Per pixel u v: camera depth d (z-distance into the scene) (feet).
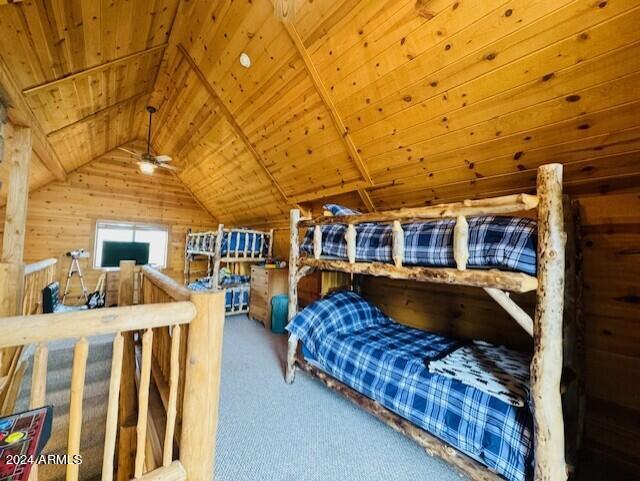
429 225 5.60
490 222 4.76
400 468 5.29
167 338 5.83
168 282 5.39
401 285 10.08
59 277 16.98
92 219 18.16
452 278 4.89
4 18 5.33
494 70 5.44
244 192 16.46
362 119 7.93
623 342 5.66
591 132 5.29
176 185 21.21
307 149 10.25
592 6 4.19
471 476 4.53
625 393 5.60
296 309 8.63
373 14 5.96
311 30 6.89
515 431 4.22
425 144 7.43
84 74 8.57
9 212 8.55
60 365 9.51
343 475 5.10
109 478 3.51
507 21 4.85
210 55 9.36
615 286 5.78
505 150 6.45
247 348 10.98
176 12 8.21
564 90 5.07
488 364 5.50
